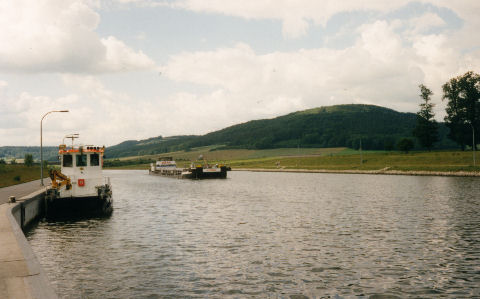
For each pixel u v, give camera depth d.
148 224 34.47
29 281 12.09
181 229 31.69
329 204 46.38
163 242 26.80
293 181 94.25
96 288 17.50
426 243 25.44
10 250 16.09
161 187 87.38
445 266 20.45
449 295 16.59
